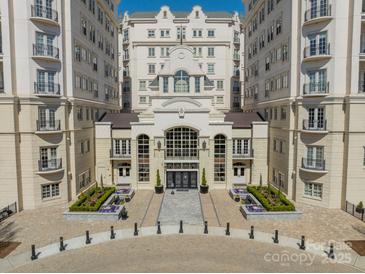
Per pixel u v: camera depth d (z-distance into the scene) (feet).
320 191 91.20
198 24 186.50
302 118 92.58
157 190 108.88
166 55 187.62
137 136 112.68
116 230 73.51
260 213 81.00
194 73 123.34
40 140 88.07
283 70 103.19
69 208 83.87
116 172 120.16
